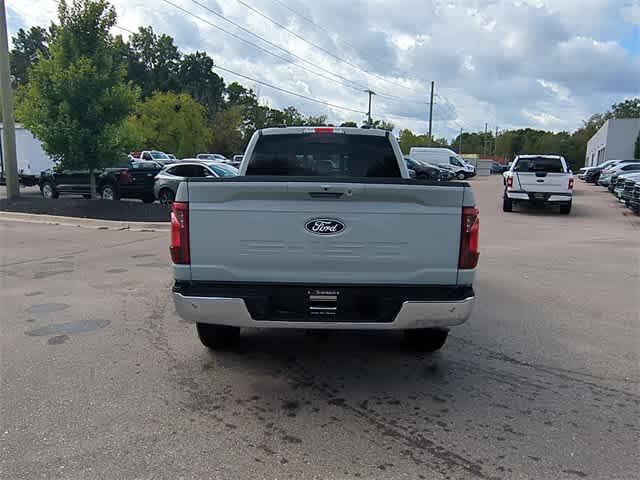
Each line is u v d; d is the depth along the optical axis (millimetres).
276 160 5898
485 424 3500
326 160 5918
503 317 5914
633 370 4445
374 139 5875
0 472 2902
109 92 14594
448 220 3641
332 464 3006
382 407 3736
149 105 49281
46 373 4258
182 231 3693
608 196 25062
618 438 3334
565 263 9070
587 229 13828
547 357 4727
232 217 3648
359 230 3641
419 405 3773
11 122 16438
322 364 4523
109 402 3764
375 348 4926
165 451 3129
